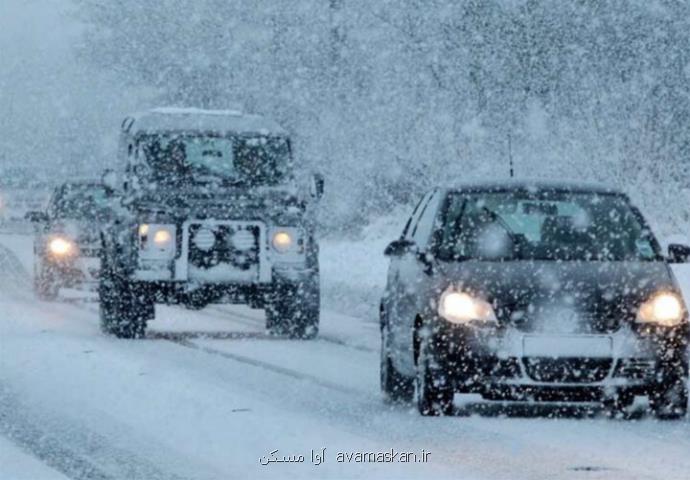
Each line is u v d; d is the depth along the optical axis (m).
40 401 30.70
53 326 51.59
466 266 29.47
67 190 65.19
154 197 48.47
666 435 26.62
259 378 35.97
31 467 22.45
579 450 24.64
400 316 31.02
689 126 67.38
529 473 22.20
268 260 47.59
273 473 22.00
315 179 49.06
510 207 31.39
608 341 28.11
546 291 28.36
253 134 50.28
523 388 28.02
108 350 42.72
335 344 46.09
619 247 30.72
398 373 31.42
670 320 28.48
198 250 47.22
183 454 23.80
